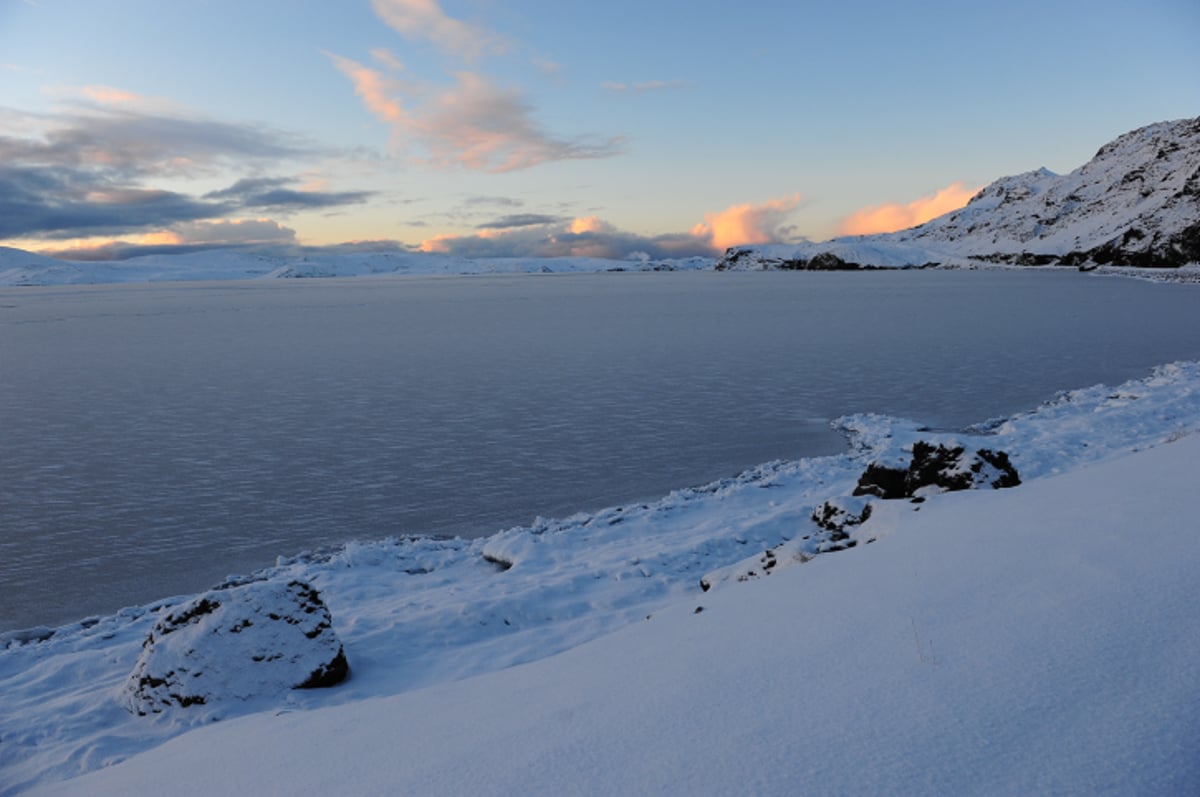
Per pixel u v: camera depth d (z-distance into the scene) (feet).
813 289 450.30
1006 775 9.48
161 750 21.25
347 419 92.43
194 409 100.48
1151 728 10.07
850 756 10.48
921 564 21.40
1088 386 100.94
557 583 39.60
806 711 12.31
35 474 70.03
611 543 48.34
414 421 90.74
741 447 75.82
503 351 161.38
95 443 81.61
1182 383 88.33
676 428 84.53
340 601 40.78
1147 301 255.50
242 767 16.40
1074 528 21.50
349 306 380.58
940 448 42.68
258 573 46.39
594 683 17.03
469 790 11.55
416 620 35.42
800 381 112.98
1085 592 15.83
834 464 65.10
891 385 107.24
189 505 61.16
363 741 16.17
